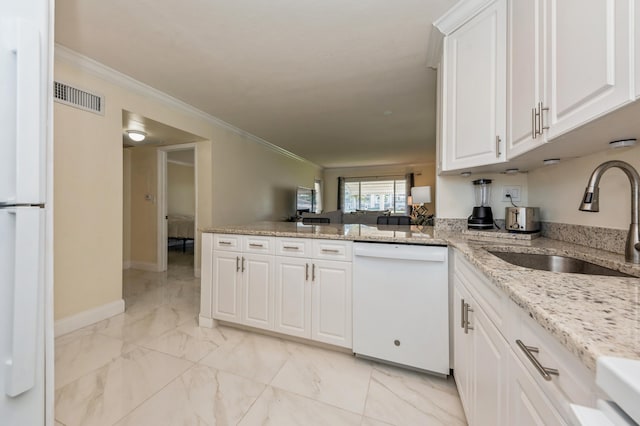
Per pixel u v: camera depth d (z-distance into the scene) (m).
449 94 1.85
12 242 0.68
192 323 2.43
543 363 0.59
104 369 1.74
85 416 1.35
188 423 1.32
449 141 1.84
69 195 2.29
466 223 2.15
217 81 2.82
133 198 4.51
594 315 0.53
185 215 7.21
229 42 2.16
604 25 0.76
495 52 1.53
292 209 6.91
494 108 1.54
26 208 0.69
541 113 1.10
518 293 0.67
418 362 1.68
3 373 0.68
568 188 1.52
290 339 2.12
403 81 2.81
